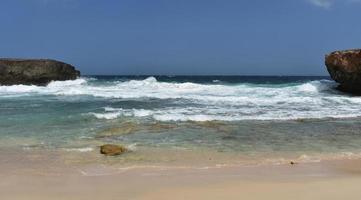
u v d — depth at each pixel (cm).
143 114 1903
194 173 948
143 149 1222
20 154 1145
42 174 936
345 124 1712
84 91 3278
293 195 761
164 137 1407
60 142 1312
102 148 1171
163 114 1906
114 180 883
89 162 1059
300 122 1752
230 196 761
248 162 1071
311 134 1488
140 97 2770
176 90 3409
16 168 991
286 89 3459
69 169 985
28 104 2338
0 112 1975
